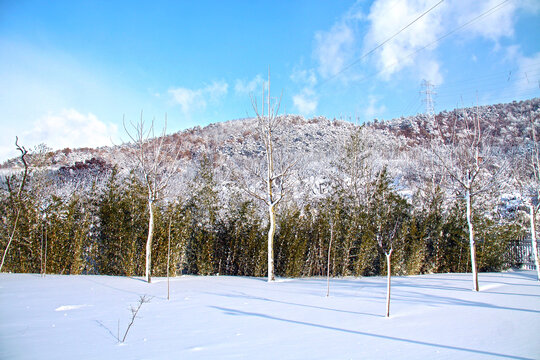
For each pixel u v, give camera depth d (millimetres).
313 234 12586
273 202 11320
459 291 7887
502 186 15078
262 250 12164
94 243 11234
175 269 11211
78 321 4984
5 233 10844
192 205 12297
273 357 3498
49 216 11031
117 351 3668
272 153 12008
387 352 3682
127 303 6348
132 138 10320
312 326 4820
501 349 3809
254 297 7188
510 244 13680
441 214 13773
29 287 7805
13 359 3385
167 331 4520
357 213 12914
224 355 3553
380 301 6719
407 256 12484
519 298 6914
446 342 4070
